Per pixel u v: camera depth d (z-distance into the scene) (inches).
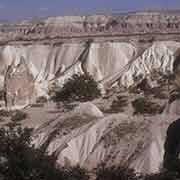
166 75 2925.7
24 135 876.6
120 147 1259.8
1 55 4269.2
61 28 7495.1
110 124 1373.0
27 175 790.5
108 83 3609.7
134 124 1344.7
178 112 1305.4
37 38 5334.6
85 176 954.7
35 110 1983.3
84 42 4463.6
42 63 4306.1
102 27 7406.5
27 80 2172.7
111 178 903.1
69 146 1304.1
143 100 2070.6
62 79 3506.4
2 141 818.2
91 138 1330.0
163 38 4569.4
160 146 1198.9
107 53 4067.4
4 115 1915.6
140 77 3398.1
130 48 4151.1
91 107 1583.4
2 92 2207.2
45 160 833.5
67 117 1533.0
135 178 901.8
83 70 3937.0
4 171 788.6
